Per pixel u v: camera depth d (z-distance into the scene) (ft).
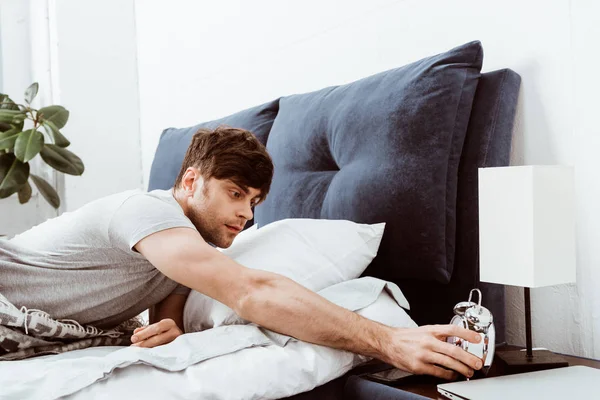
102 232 3.78
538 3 4.44
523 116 4.57
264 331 3.45
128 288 4.06
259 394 3.03
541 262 3.32
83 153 11.03
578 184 4.17
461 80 4.42
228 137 3.98
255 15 7.67
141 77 11.38
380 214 4.48
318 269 4.08
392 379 3.29
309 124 5.42
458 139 4.43
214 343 3.18
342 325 3.25
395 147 4.46
